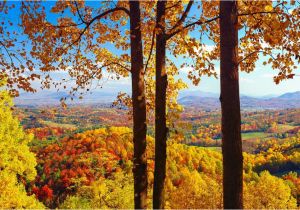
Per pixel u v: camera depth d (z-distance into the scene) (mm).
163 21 5836
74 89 7641
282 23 5293
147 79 8141
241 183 4086
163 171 5777
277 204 38125
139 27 5891
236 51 4195
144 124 5836
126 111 8352
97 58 8234
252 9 5953
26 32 6969
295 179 79875
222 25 4207
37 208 17250
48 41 7211
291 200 47312
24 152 17109
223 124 4141
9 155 16328
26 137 17656
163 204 5762
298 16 5945
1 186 15258
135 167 5785
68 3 6867
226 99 4121
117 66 8195
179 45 7930
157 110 5781
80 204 24125
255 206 24281
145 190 5812
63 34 7285
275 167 102188
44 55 7379
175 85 8086
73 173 38000
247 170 83188
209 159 73500
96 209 23547
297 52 5973
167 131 5727
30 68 7602
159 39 5852
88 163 27250
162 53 5863
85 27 6699
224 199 4109
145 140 5852
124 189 24375
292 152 111438
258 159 107625
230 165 4070
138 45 5914
